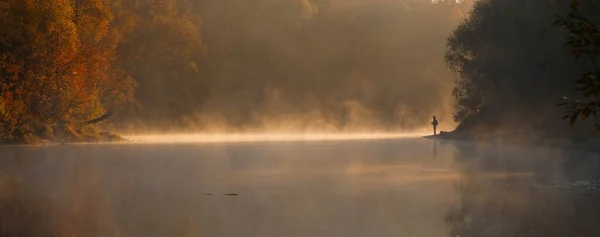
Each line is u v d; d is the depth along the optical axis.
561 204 13.98
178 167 24.33
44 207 13.64
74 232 10.64
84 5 55.12
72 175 20.89
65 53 46.56
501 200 14.78
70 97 48.31
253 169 23.52
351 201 14.68
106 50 54.50
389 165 25.44
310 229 10.94
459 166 24.77
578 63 38.06
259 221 11.82
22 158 29.19
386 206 13.86
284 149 38.97
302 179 19.88
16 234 10.44
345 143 48.47
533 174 21.09
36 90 46.28
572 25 9.29
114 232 10.62
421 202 14.48
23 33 44.66
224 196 15.65
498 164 25.55
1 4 43.97
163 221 11.81
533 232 10.51
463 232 10.59
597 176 20.08
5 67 44.47
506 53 48.50
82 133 50.91
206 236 10.28
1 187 17.33
